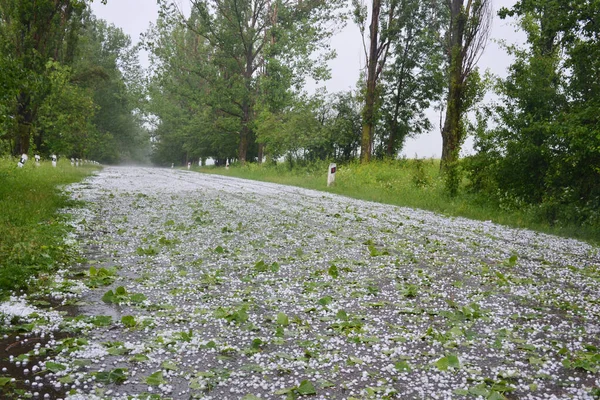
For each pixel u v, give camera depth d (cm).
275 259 737
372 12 3158
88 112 4166
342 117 3669
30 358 355
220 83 4431
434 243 909
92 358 359
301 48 4103
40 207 998
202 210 1284
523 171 1527
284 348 394
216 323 451
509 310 516
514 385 336
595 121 1312
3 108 1325
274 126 3844
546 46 1772
